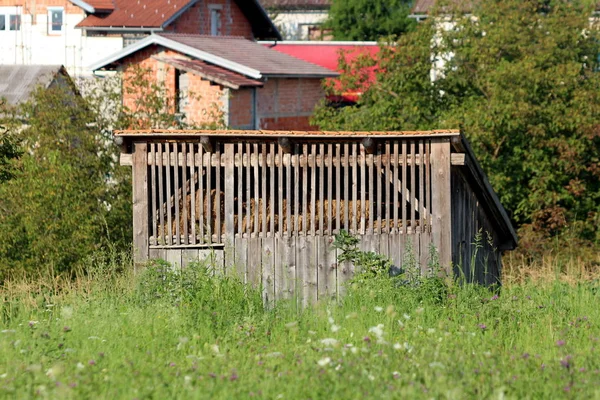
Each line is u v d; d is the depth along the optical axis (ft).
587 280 161.48
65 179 213.25
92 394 79.46
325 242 140.77
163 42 335.47
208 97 324.60
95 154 231.71
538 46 304.71
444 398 76.54
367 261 136.56
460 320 116.98
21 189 208.85
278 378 85.05
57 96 231.71
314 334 107.14
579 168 287.28
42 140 226.58
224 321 117.29
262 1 636.89
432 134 136.67
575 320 115.85
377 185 140.36
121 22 406.21
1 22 429.38
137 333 109.29
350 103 383.65
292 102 363.15
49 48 423.23
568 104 290.76
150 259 137.28
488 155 283.18
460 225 149.28
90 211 214.69
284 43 457.68
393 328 110.01
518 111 276.82
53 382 82.74
